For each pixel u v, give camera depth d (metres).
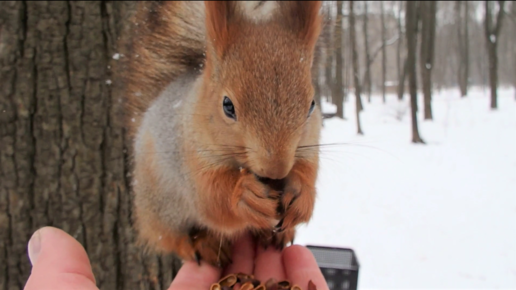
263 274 0.19
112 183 0.24
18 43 0.22
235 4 0.16
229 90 0.14
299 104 0.14
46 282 0.13
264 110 0.14
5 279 0.23
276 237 0.20
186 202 0.18
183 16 0.21
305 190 0.16
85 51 0.23
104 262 0.24
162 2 0.21
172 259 0.25
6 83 0.22
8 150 0.23
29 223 0.23
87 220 0.23
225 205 0.16
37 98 0.23
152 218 0.20
